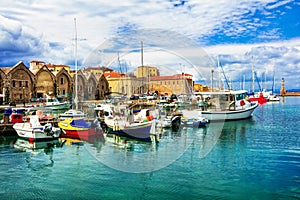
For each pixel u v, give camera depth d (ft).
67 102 137.28
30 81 178.40
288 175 35.47
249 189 30.45
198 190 29.07
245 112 95.35
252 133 70.18
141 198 26.96
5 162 44.16
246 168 38.04
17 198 28.78
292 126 82.64
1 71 164.96
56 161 43.19
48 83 185.26
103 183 29.81
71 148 51.85
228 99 92.02
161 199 25.91
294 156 45.42
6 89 165.27
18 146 57.98
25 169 39.58
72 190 29.50
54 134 61.93
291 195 29.22
